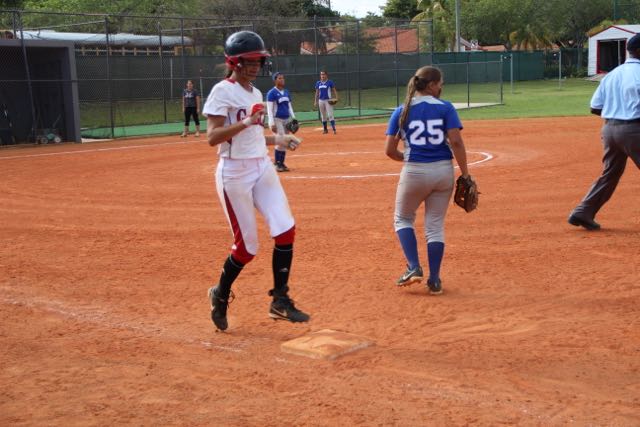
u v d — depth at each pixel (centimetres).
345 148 2723
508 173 1933
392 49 6456
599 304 841
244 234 743
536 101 5272
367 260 1077
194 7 6359
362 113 4616
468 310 832
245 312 846
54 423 562
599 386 609
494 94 6128
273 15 6500
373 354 696
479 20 9544
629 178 1777
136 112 4341
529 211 1420
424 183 872
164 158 2548
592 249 1103
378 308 848
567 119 3722
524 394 595
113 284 984
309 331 775
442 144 873
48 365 689
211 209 1540
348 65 4953
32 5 5938
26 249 1203
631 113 1108
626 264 1012
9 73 3231
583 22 9750
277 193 754
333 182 1869
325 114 3384
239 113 725
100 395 616
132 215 1491
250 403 591
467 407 571
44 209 1584
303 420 555
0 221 1452
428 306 850
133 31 5119
